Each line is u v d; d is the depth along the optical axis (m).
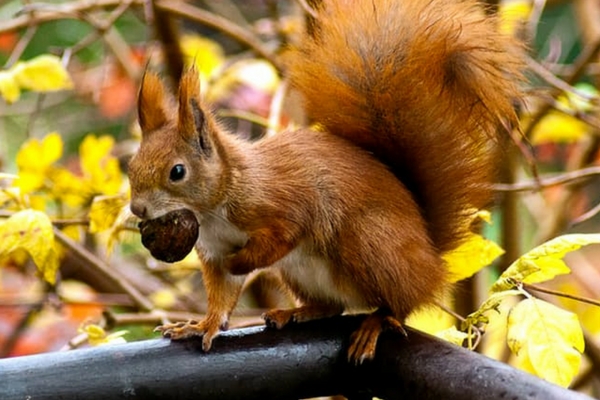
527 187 3.36
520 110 3.36
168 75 3.56
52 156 3.41
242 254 3.06
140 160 3.06
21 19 3.65
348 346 2.98
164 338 2.98
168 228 3.05
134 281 3.71
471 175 3.13
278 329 2.98
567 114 3.45
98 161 3.42
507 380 2.89
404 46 3.13
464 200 3.13
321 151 3.09
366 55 3.13
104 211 3.31
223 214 3.07
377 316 3.00
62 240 3.43
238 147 3.08
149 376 2.94
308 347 2.97
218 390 2.95
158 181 3.05
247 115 3.49
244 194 3.07
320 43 3.15
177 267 3.53
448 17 3.12
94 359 2.94
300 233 3.08
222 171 3.07
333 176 3.08
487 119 3.11
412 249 3.07
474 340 3.15
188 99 3.06
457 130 3.12
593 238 3.02
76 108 4.89
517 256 3.47
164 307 3.58
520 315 2.99
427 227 3.11
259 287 3.57
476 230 3.20
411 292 3.07
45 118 4.71
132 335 3.60
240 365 2.96
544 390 2.88
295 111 3.43
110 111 4.12
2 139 4.36
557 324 2.98
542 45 4.54
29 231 3.20
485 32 3.11
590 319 3.53
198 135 3.07
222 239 3.08
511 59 3.11
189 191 3.06
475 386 2.90
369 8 3.14
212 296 3.07
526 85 3.25
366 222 3.07
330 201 3.08
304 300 3.10
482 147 3.13
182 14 3.54
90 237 3.73
